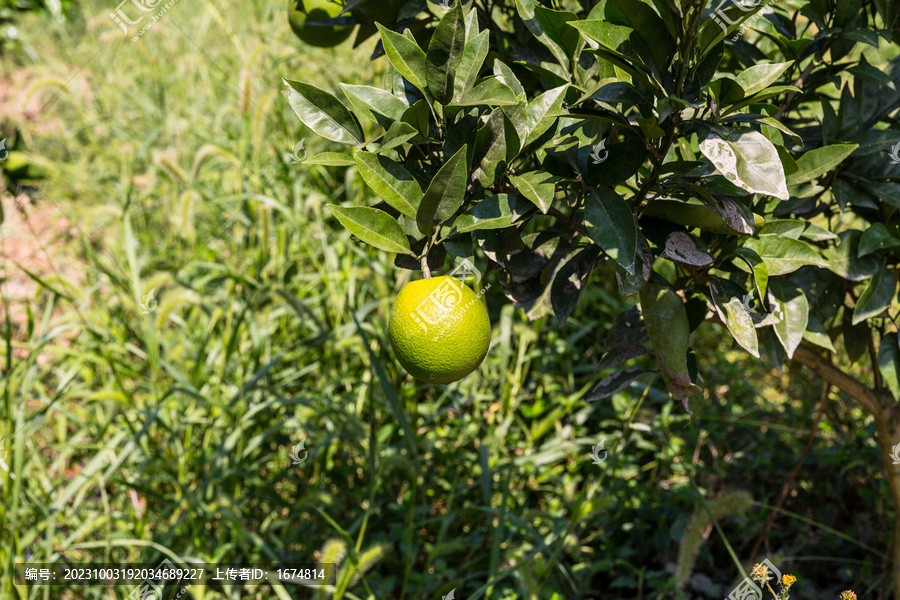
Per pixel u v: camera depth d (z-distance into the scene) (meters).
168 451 1.83
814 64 1.16
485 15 1.16
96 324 2.06
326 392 1.93
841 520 1.85
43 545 1.57
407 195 0.96
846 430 1.91
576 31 1.02
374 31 1.24
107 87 3.74
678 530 1.72
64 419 1.89
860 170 1.17
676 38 0.95
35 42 4.81
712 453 1.92
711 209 1.00
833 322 1.34
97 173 3.32
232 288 1.84
